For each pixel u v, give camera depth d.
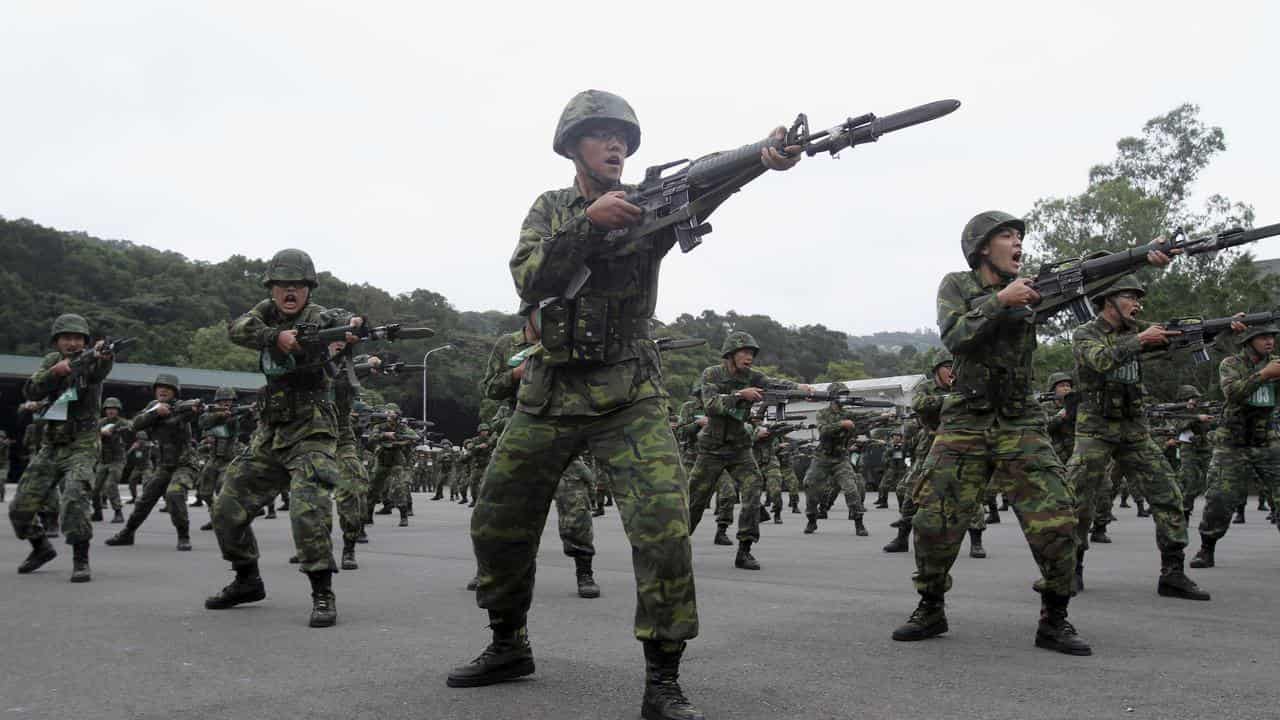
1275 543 11.30
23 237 70.44
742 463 9.08
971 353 5.03
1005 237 5.09
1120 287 7.00
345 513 8.80
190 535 12.95
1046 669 4.32
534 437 3.81
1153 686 3.96
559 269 3.55
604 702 3.73
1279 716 3.49
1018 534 13.19
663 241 3.79
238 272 81.81
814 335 112.19
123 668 4.39
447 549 10.95
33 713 3.60
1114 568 8.60
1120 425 6.95
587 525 6.98
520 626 4.11
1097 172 43.59
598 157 3.82
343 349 5.96
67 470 7.82
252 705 3.70
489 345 82.25
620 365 3.73
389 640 5.11
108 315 67.19
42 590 7.17
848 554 10.39
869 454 32.50
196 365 65.81
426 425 24.98
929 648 4.83
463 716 3.52
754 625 5.55
